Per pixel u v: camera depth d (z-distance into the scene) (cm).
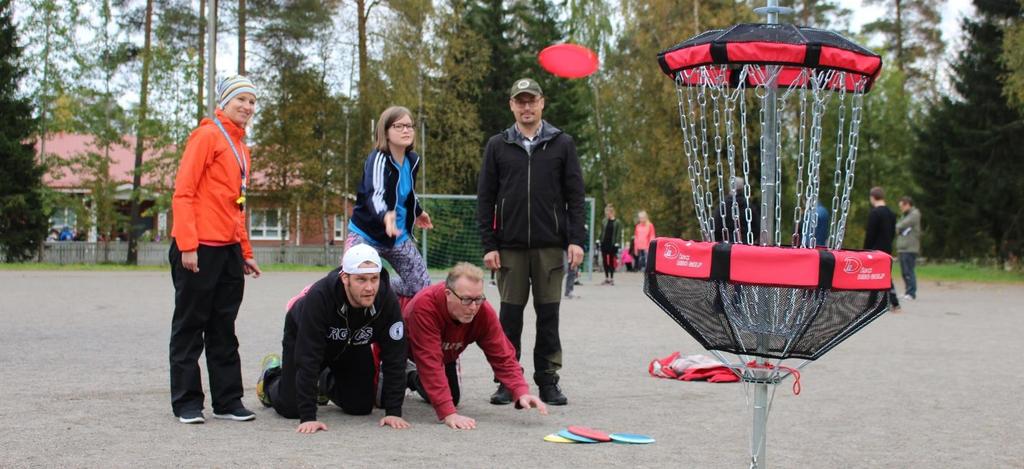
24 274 2412
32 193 3431
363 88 3934
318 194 3981
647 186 3931
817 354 340
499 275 645
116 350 850
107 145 3509
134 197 3494
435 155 4156
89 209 3544
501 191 636
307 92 3925
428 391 549
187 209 521
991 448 496
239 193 545
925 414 596
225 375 548
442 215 2497
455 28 4200
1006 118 3191
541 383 623
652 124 3912
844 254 318
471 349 920
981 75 3238
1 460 428
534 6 4653
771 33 334
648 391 676
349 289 514
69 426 510
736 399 645
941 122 3516
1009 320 1317
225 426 525
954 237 3441
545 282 625
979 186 3241
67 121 3469
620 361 839
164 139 3416
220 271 539
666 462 451
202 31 3428
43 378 682
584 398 645
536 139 634
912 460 466
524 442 494
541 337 625
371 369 563
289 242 4812
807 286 315
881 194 1502
